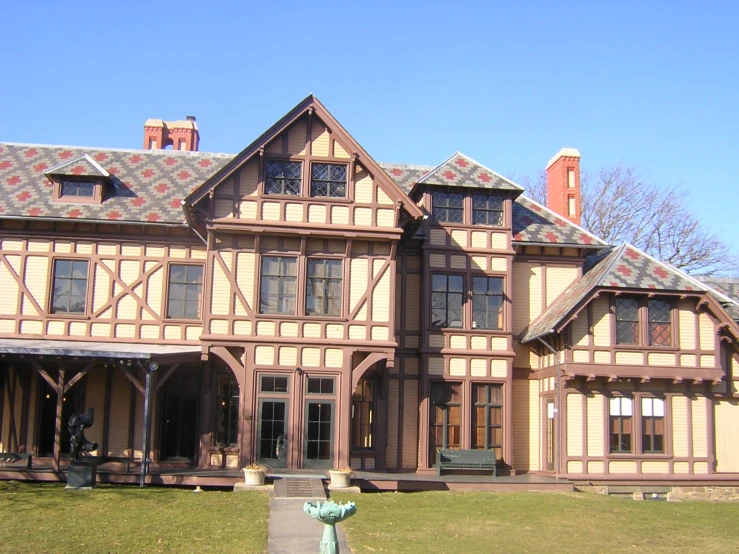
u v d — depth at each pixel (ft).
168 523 47.75
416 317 75.77
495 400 75.00
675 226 124.16
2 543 42.27
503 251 76.54
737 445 74.13
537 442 76.64
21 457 62.44
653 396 73.10
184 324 72.64
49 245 72.90
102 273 72.95
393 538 45.75
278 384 67.41
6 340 70.28
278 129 68.59
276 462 66.44
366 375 73.46
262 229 67.46
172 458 72.33
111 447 72.38
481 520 52.34
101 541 43.24
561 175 88.79
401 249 76.54
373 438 72.54
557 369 72.13
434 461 73.15
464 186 75.97
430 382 74.08
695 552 46.26
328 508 36.04
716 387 74.79
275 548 42.88
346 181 69.62
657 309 73.31
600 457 71.26
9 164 78.59
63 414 72.64
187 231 73.51
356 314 68.80
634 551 45.83
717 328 73.36
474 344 75.20
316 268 69.31
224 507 52.75
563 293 79.30
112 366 73.51
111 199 74.33
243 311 67.67
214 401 71.87
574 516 55.26
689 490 72.02
